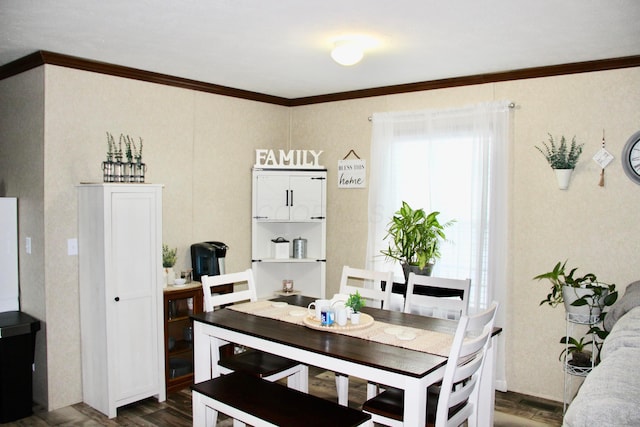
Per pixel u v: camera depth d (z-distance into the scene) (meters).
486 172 3.97
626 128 3.48
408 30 2.95
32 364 3.52
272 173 4.82
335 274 5.01
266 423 2.38
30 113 3.60
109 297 3.42
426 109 4.31
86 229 3.56
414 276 3.43
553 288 3.55
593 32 2.95
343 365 2.35
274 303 3.41
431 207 4.27
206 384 2.78
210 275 4.24
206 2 2.53
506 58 3.54
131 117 3.96
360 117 4.78
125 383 3.53
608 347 2.42
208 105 4.53
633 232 3.47
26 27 2.92
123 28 2.94
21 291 3.81
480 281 4.00
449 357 2.20
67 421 3.40
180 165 4.32
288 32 3.00
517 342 3.94
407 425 2.16
